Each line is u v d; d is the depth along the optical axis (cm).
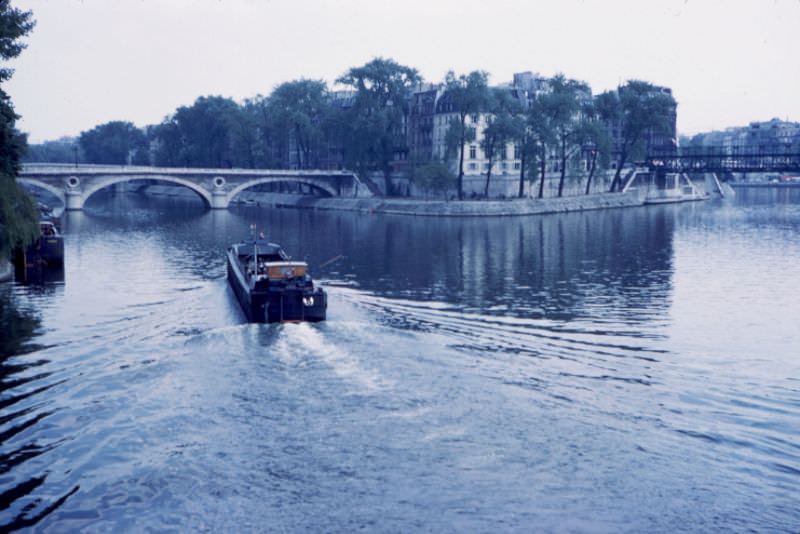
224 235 11231
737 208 17500
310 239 10750
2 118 6362
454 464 2872
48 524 2486
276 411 3344
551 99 15512
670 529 2464
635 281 6962
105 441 3062
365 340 4409
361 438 3080
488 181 16000
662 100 17275
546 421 3253
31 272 7162
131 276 7188
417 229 12338
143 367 3928
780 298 6091
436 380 3741
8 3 6206
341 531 2462
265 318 4769
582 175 17275
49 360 4122
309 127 18588
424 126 18462
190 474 2803
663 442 3055
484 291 6412
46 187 15775
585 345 4525
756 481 2750
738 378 3900
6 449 2994
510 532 2450
